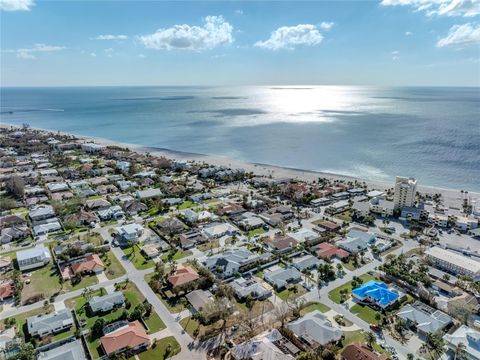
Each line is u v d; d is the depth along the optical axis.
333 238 137.00
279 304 94.31
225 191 195.88
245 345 76.38
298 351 76.69
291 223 153.00
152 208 167.62
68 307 92.50
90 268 109.12
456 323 87.62
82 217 150.25
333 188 197.38
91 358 74.38
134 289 100.50
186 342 79.50
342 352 75.06
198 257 119.50
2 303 94.44
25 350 73.69
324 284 104.50
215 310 86.44
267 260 116.50
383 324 86.44
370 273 110.94
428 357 75.81
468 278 104.38
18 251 120.44
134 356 75.25
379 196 179.00
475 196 186.38
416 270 111.44
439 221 149.88
